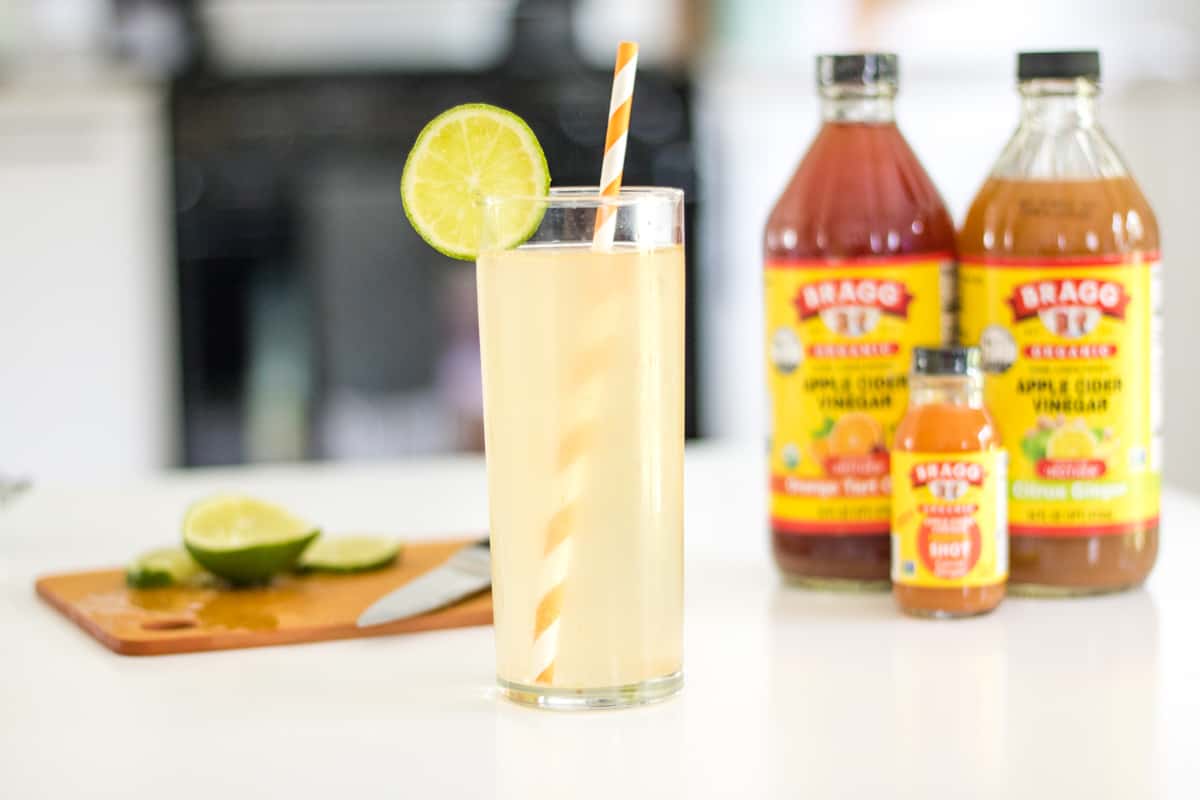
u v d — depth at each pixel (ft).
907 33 9.20
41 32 8.50
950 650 3.22
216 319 8.54
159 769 2.84
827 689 3.07
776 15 8.93
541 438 3.00
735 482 4.58
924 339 3.56
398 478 4.78
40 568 3.89
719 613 3.45
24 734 2.97
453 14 8.68
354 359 8.64
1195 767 2.79
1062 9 9.31
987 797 2.72
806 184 3.58
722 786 2.76
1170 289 9.33
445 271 8.62
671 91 8.73
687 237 8.82
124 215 8.46
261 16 8.64
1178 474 9.38
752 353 8.95
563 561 3.00
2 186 8.41
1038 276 3.47
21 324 8.52
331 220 8.54
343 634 3.34
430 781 2.79
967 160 9.35
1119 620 3.37
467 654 3.25
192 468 8.59
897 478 3.40
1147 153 9.34
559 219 2.99
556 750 2.87
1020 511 3.51
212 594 3.55
